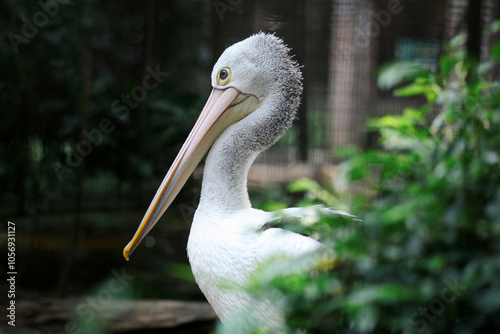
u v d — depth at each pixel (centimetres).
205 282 527
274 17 1225
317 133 1375
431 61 1187
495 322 399
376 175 643
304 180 625
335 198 652
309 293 395
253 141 544
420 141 545
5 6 1010
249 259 498
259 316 495
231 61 564
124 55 1180
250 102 566
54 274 1025
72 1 1016
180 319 768
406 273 403
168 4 1192
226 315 520
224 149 539
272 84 559
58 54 1032
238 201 534
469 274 394
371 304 374
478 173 455
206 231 523
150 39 1162
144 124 1122
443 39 1162
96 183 1170
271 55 560
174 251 1134
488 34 1016
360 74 1345
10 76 1034
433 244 429
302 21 1241
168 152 1149
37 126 1076
